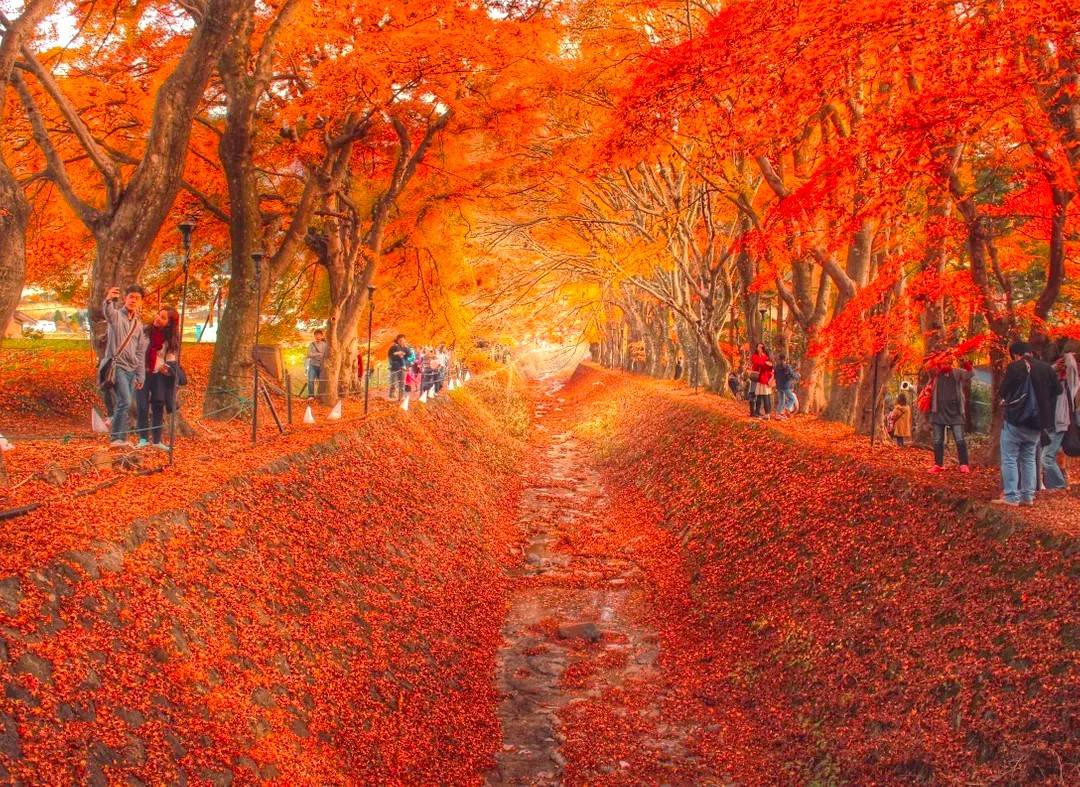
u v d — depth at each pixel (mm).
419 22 17562
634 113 13148
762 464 17047
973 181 16359
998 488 10664
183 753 5875
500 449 29312
